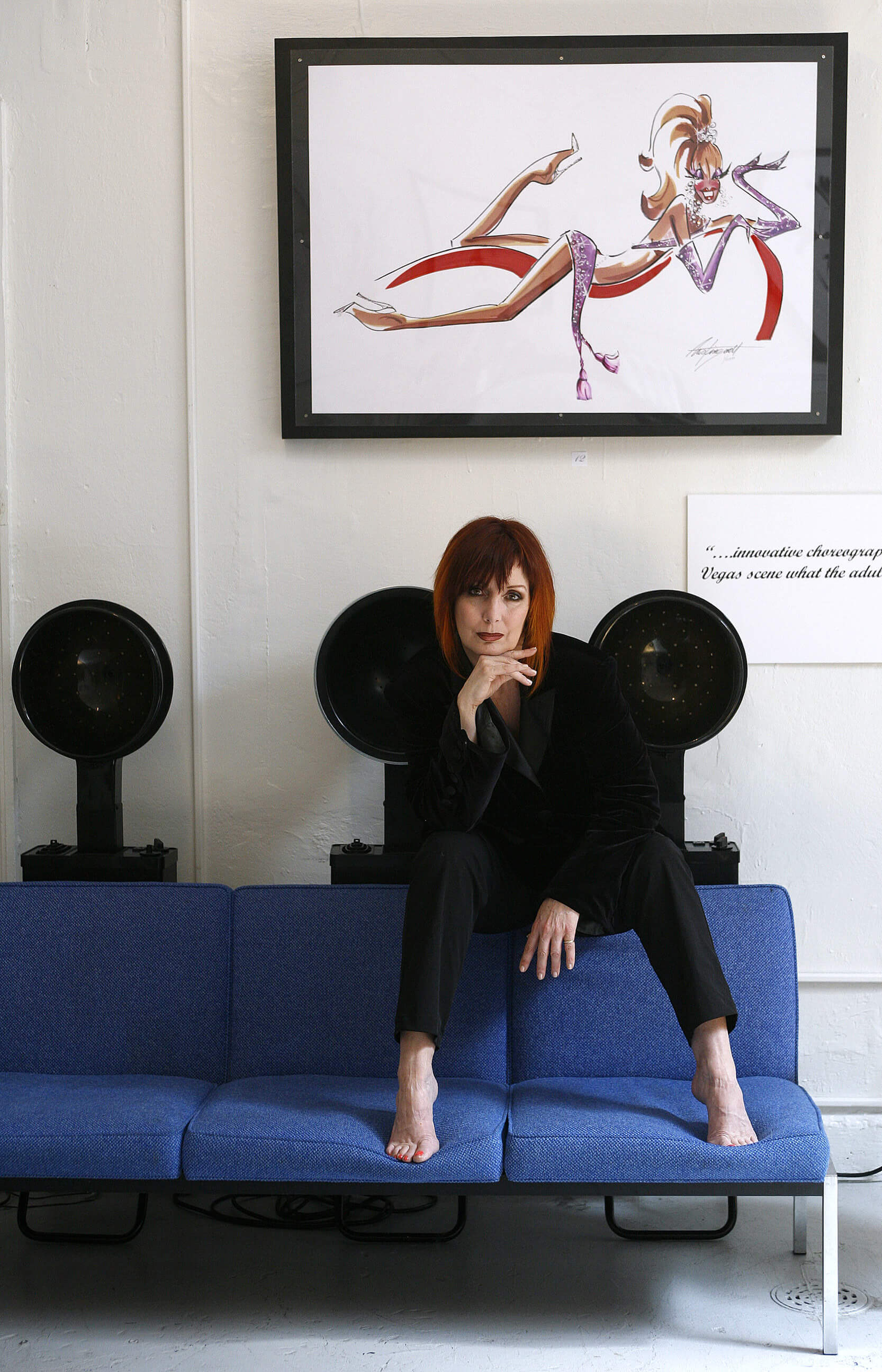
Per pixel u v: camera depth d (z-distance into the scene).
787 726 2.40
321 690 2.11
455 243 2.36
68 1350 1.68
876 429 2.38
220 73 2.39
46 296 2.41
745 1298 1.82
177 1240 2.05
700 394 2.35
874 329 2.38
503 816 1.97
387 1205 2.18
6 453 2.41
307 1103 1.78
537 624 1.93
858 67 2.35
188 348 2.39
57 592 2.43
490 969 1.99
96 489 2.43
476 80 2.34
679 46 2.33
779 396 2.35
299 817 2.43
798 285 2.34
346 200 2.35
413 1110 1.65
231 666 2.43
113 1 2.39
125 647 2.17
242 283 2.40
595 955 1.99
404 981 1.71
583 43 2.33
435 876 1.76
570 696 1.93
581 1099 1.79
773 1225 2.09
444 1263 1.95
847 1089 2.40
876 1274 1.90
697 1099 1.80
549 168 2.34
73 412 2.42
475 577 1.88
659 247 2.35
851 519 2.38
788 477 2.39
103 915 2.03
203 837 2.43
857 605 2.38
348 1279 1.89
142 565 2.43
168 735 2.43
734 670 2.11
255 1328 1.74
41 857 2.19
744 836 2.41
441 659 1.98
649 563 2.40
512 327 2.36
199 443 2.42
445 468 2.41
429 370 2.36
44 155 2.41
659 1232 2.03
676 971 1.75
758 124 2.33
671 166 2.34
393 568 2.42
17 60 2.40
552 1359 1.65
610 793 1.89
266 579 2.42
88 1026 2.00
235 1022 1.99
